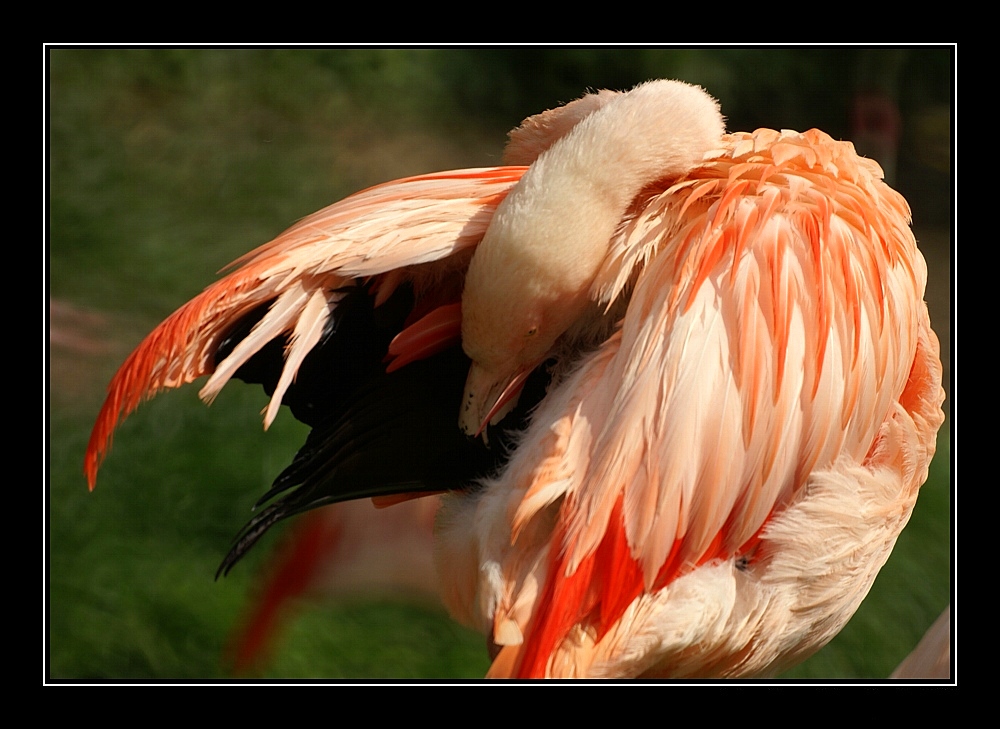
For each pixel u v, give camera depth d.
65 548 7.37
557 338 6.97
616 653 6.91
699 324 6.89
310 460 6.99
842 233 6.94
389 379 6.98
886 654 7.41
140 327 8.91
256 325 6.91
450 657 7.29
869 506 6.97
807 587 6.96
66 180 11.00
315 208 11.82
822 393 6.92
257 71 13.41
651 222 6.93
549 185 6.91
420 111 14.09
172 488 7.48
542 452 6.91
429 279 6.97
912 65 13.83
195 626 7.28
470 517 6.96
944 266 11.62
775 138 6.98
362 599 7.33
